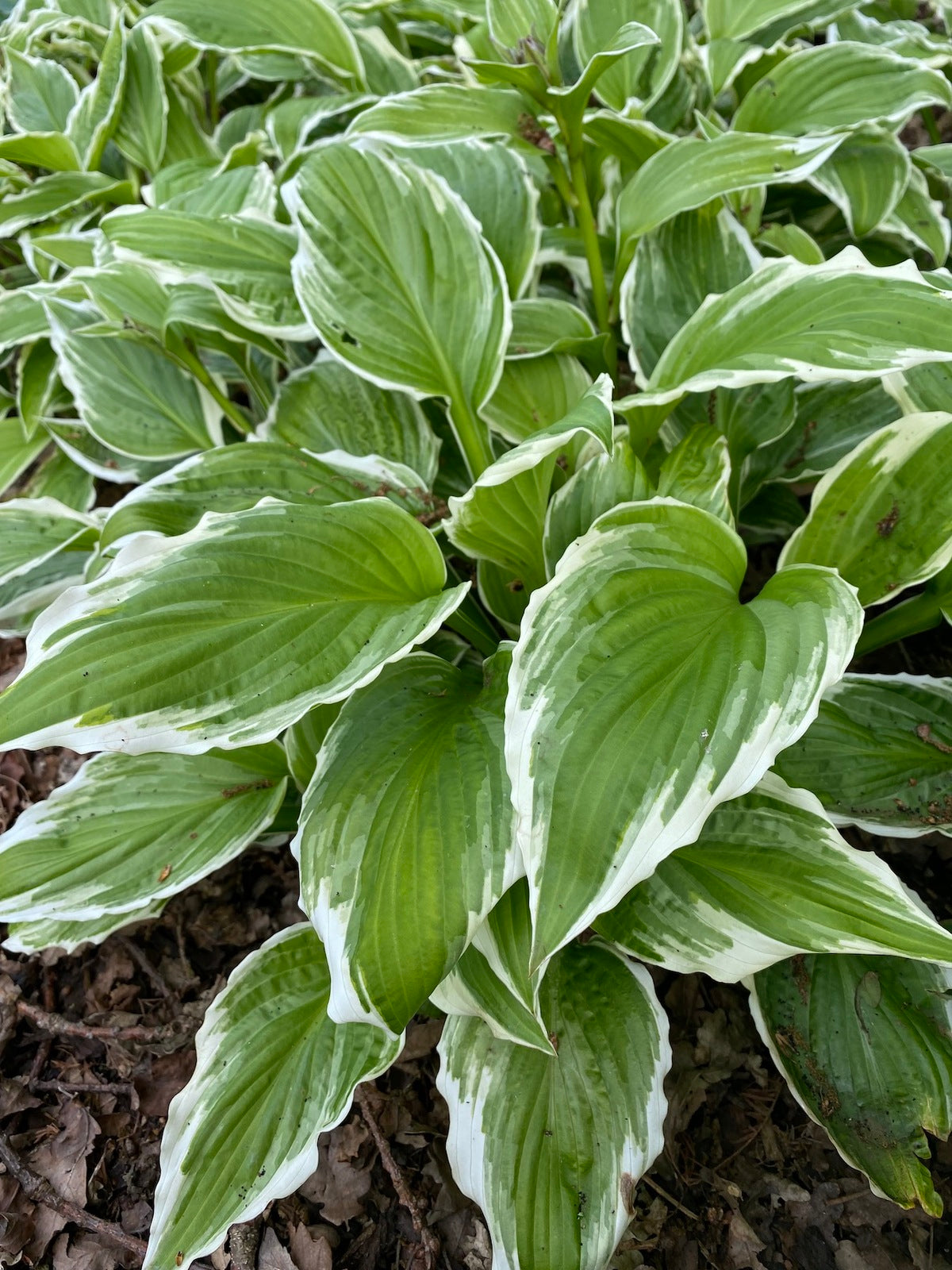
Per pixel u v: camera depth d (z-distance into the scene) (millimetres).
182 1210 304
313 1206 364
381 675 342
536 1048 301
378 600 309
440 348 406
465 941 260
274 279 441
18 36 670
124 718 259
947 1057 317
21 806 505
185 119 652
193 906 455
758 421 426
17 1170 374
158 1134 391
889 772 359
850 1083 320
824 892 293
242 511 309
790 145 405
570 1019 330
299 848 293
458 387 410
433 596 322
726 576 305
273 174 558
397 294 406
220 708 269
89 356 521
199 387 535
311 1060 331
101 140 603
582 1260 288
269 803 385
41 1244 362
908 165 496
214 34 542
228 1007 343
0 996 429
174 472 391
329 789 303
